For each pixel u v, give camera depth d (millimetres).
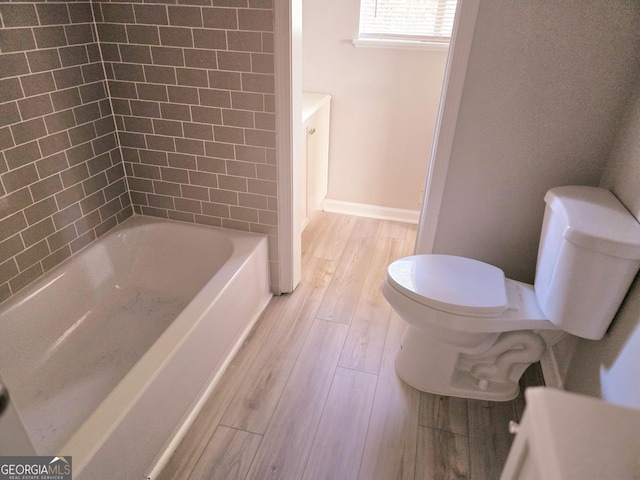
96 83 1873
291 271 2205
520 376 1707
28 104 1570
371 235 2865
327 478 1411
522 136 1641
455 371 1783
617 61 1444
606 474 534
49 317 1749
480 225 1859
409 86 2613
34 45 1550
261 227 2109
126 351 1789
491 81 1577
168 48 1784
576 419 596
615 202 1450
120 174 2125
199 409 1625
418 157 2818
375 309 2186
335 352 1914
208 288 1725
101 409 1220
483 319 1477
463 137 1700
